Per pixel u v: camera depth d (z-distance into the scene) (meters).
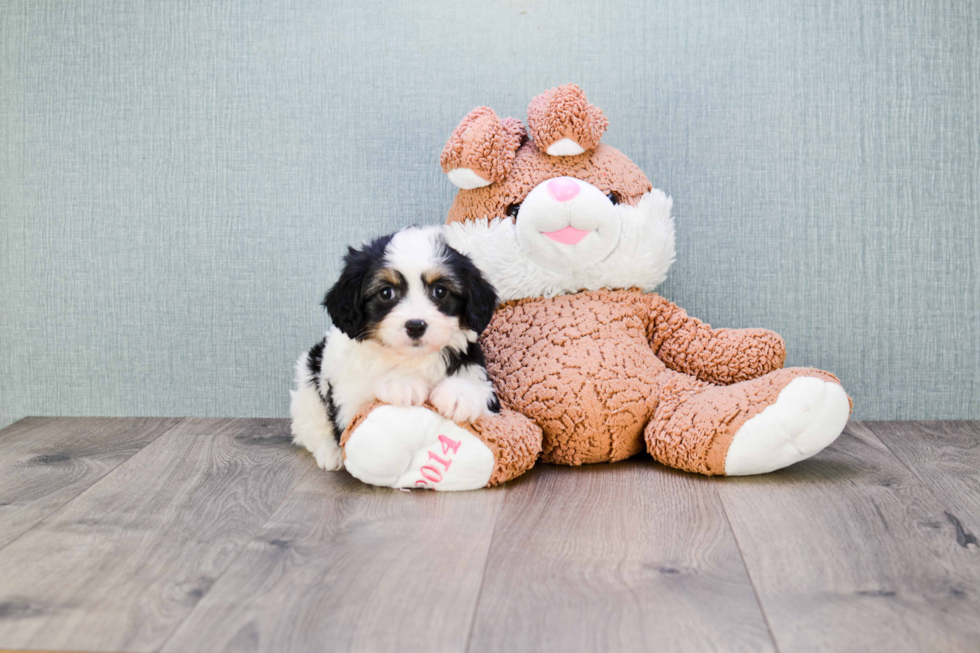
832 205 1.97
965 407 2.02
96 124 2.04
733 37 1.94
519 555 1.17
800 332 2.01
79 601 1.03
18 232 2.08
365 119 2.00
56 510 1.38
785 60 1.94
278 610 1.01
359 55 1.99
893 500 1.41
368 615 0.99
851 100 1.95
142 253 2.07
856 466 1.61
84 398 2.11
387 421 1.42
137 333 2.09
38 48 2.03
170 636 0.95
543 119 1.65
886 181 1.96
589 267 1.68
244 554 1.18
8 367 2.10
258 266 2.05
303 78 2.00
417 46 1.98
